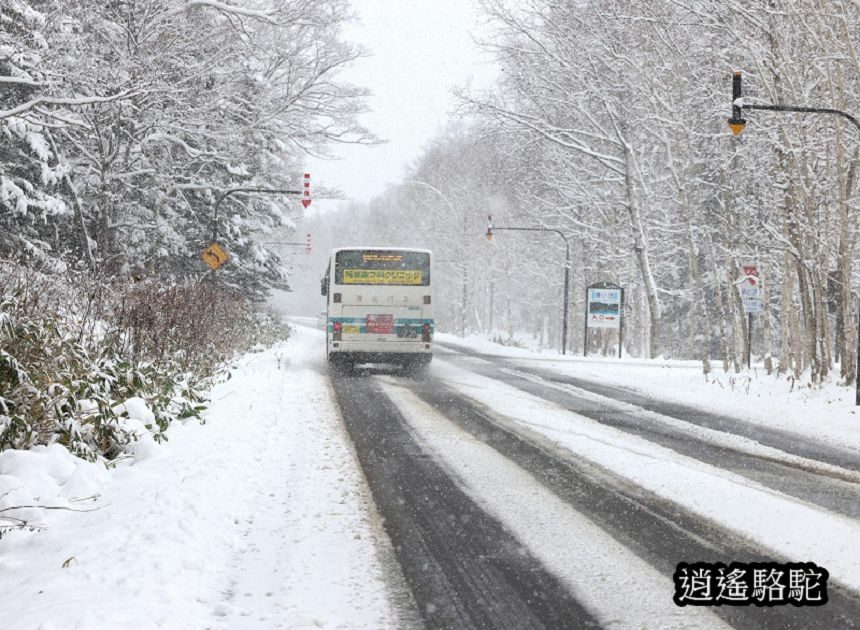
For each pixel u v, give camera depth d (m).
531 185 52.50
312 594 5.76
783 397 18.84
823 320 22.34
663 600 5.84
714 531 7.59
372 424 13.77
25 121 27.56
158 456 9.74
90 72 25.72
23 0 25.38
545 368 26.89
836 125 21.00
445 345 40.97
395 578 6.17
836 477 10.23
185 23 32.81
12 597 5.21
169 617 4.95
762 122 26.70
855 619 5.57
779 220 29.86
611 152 41.97
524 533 7.45
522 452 11.48
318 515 7.84
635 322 57.09
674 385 21.53
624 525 7.76
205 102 35.16
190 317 19.02
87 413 9.64
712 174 35.50
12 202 27.12
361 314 24.11
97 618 4.76
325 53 38.00
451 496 8.80
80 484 7.91
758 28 24.23
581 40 34.12
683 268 53.00
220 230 41.25
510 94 38.50
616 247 44.47
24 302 11.34
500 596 5.86
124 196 38.28
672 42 29.48
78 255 32.06
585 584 6.13
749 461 11.18
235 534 7.03
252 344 29.72
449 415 15.12
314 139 39.94
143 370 12.08
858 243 27.78
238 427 12.07
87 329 14.17
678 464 10.81
